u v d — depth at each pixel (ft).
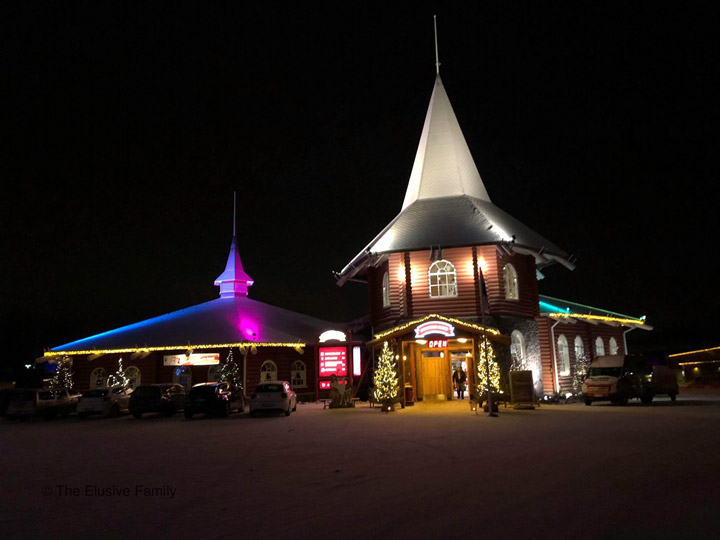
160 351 125.29
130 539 22.58
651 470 34.09
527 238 112.16
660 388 96.99
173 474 36.63
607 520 23.59
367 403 111.04
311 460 40.75
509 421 65.05
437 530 22.59
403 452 43.32
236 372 118.62
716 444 44.34
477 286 103.30
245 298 151.94
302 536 22.33
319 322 147.64
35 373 176.24
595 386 91.30
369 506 26.73
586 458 38.47
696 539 21.01
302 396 125.18
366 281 127.44
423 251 106.01
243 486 32.22
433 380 104.27
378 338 94.27
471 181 123.24
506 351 97.66
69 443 56.13
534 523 23.29
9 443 57.21
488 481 31.65
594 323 124.36
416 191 122.93
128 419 89.15
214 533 23.09
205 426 71.36
